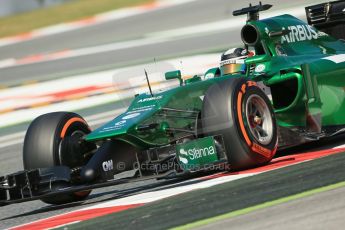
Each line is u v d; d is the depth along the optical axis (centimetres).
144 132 2450
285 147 2709
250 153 2484
